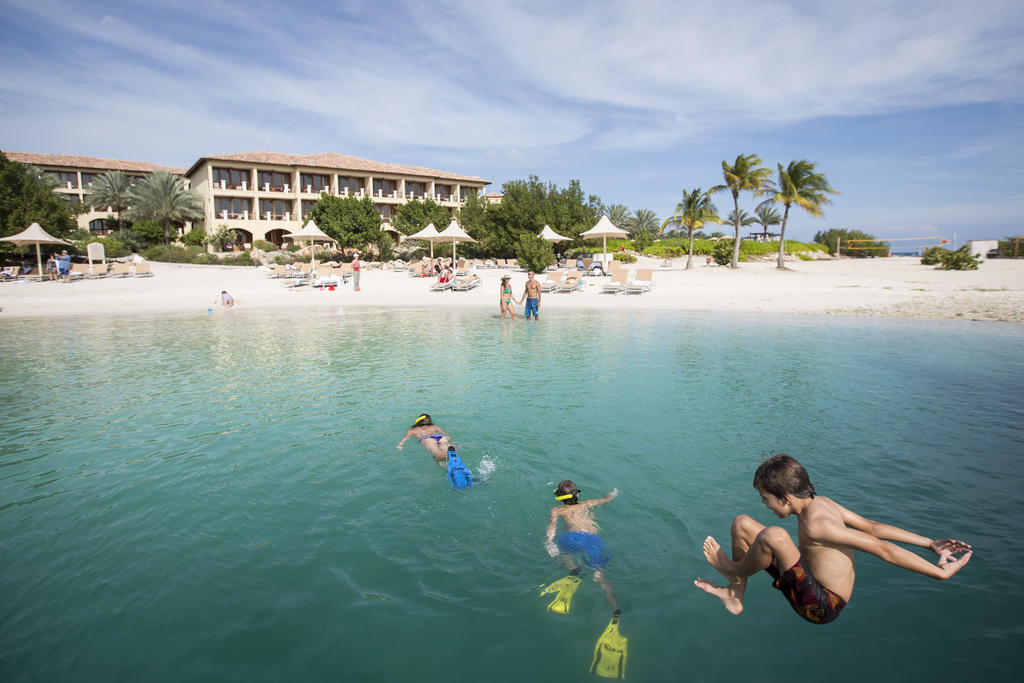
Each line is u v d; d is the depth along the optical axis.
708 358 10.32
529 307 16.92
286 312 19.66
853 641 2.78
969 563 3.45
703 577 3.38
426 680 2.55
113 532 4.00
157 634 2.90
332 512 4.29
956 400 7.28
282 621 3.00
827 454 5.35
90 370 9.76
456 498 4.52
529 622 2.97
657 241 51.38
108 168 54.72
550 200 36.09
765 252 42.50
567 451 5.57
